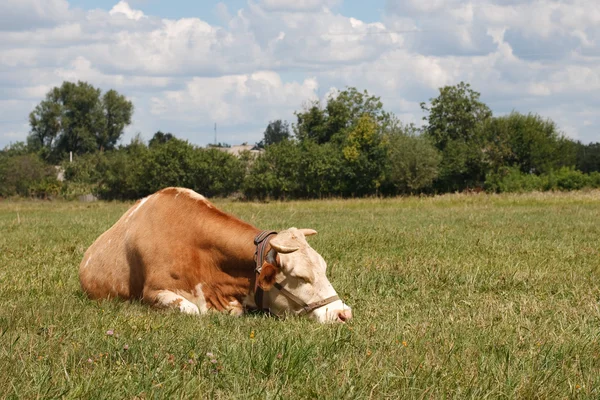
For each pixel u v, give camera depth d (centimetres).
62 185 7219
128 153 7675
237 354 511
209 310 735
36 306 703
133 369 477
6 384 431
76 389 421
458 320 674
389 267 1054
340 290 872
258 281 681
